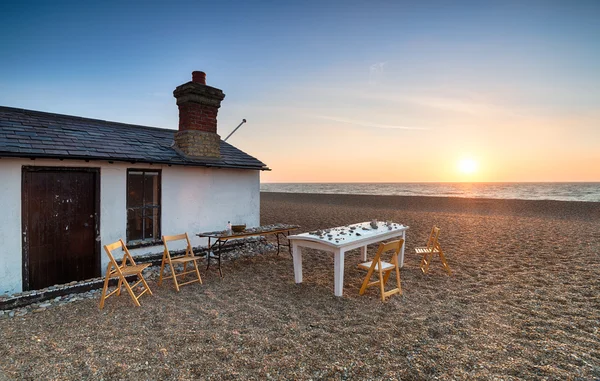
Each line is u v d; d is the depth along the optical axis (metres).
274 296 5.18
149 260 6.66
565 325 4.00
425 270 6.36
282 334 3.86
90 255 6.12
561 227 12.49
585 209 20.06
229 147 9.63
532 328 3.94
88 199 6.10
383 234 5.98
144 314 4.48
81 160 5.85
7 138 5.30
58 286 5.25
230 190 8.48
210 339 3.74
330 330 3.95
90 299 5.06
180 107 7.83
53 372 3.08
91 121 7.75
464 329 3.92
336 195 41.34
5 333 3.90
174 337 3.79
